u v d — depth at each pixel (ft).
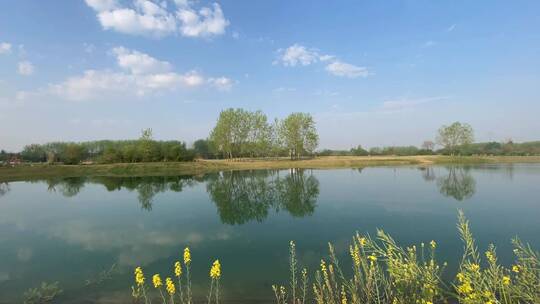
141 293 28.81
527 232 46.88
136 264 37.40
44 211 73.41
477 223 52.75
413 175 139.54
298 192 95.35
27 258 40.42
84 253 42.14
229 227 54.85
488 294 12.25
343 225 53.52
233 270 34.30
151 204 80.43
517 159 243.40
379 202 74.33
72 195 98.43
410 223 53.62
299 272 33.09
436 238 44.37
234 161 243.81
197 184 123.85
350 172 162.81
